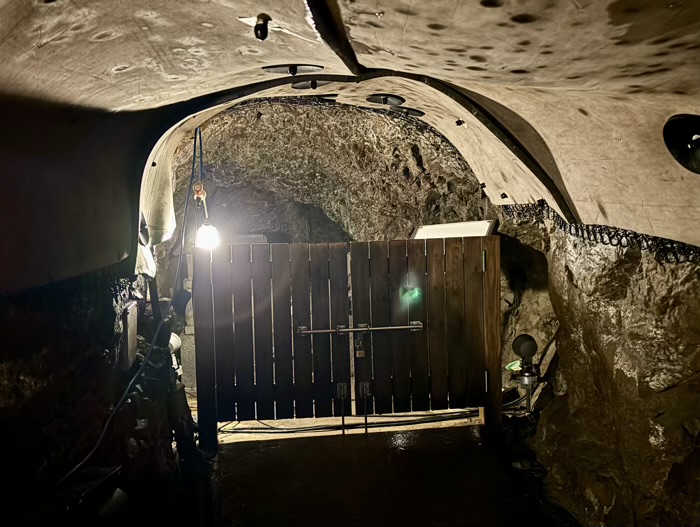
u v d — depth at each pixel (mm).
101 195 2758
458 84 3148
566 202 3861
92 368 2588
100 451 2568
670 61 1622
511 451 4531
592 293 3684
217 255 4500
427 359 4629
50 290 2133
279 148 6453
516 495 3859
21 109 1642
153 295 4168
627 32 1415
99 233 2723
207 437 4535
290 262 4539
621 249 3342
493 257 4609
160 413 3512
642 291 3182
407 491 3920
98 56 1698
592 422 3932
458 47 1775
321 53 2283
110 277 3012
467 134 4535
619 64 1708
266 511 3732
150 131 3357
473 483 4004
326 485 4023
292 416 4613
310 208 7973
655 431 2992
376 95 4242
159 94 2584
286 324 4559
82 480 2182
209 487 4008
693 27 1340
